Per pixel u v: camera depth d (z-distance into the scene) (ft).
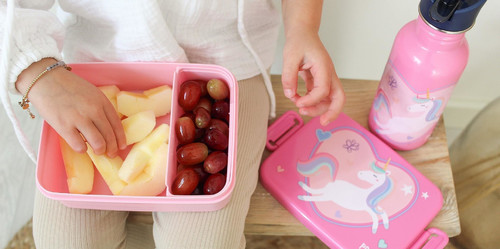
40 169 2.29
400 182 2.99
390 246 2.78
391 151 3.11
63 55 2.95
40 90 2.32
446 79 2.53
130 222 2.90
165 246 2.50
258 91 2.92
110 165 2.42
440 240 2.85
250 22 2.87
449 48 2.42
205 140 2.44
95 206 2.35
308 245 3.96
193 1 2.47
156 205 2.28
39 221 2.50
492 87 4.11
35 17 2.34
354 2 3.36
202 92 2.59
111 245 2.66
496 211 3.82
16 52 2.26
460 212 3.94
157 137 2.46
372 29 3.62
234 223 2.49
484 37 3.53
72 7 2.56
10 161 4.10
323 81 2.50
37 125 4.19
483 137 3.87
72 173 2.39
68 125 2.30
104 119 2.35
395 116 2.94
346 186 2.97
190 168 2.40
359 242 2.78
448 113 4.46
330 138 3.15
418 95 2.68
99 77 2.65
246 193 2.60
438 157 3.21
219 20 2.68
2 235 3.91
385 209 2.89
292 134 3.23
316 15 2.72
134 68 2.59
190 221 2.45
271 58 3.09
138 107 2.59
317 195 2.92
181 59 2.71
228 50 2.81
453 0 2.19
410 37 2.53
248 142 2.70
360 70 4.11
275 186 2.94
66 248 2.46
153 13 2.41
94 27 2.70
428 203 2.92
